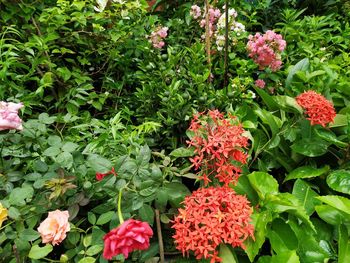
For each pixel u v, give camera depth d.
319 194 1.80
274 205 1.49
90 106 2.48
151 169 1.42
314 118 1.69
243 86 2.15
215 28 2.56
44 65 2.40
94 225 1.36
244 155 1.48
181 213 1.30
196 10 2.58
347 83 2.22
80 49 2.61
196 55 2.28
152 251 1.39
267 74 2.47
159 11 3.22
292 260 1.36
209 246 1.24
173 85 2.05
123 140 1.69
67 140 1.81
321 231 1.59
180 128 1.96
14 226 1.39
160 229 1.38
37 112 2.38
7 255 1.34
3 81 2.04
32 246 1.33
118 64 2.57
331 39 2.94
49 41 2.42
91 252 1.31
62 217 1.26
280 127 1.90
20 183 1.53
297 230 1.53
